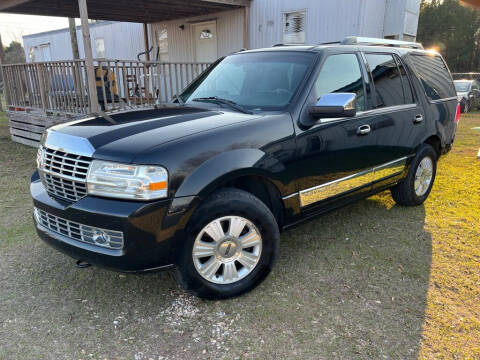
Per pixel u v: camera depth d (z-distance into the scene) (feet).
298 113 9.96
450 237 12.72
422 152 14.44
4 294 9.61
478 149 26.84
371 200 16.30
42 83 26.63
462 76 84.53
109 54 51.70
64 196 8.66
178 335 8.16
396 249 11.90
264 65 11.75
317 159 10.32
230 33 37.11
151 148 7.89
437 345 7.80
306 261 11.18
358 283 10.03
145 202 7.69
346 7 29.89
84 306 9.15
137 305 9.19
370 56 12.57
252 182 9.75
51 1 31.91
